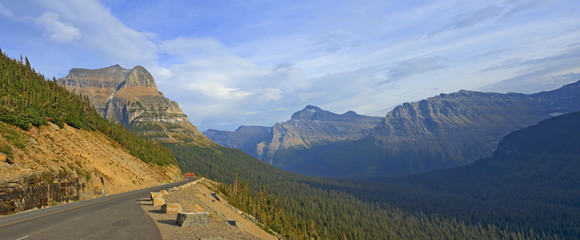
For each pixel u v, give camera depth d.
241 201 125.62
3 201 32.31
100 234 20.36
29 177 38.47
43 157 47.72
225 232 24.95
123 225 23.45
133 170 86.94
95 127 111.00
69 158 56.31
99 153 75.62
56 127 68.62
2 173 35.34
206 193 81.62
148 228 22.62
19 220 25.45
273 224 124.06
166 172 127.75
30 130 55.91
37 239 18.67
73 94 120.00
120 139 118.88
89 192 52.41
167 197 43.38
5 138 45.16
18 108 56.19
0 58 92.25
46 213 29.86
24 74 96.94
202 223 26.02
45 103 78.44
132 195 51.50
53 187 42.06
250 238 24.89
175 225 24.81
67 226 22.81
